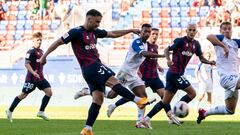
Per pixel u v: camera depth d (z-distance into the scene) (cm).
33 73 4353
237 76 3138
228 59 3167
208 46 6750
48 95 4494
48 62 7156
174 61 3706
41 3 8638
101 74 2620
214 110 3422
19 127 3688
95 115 2664
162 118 4891
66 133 3173
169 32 8112
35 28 8550
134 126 3772
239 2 8019
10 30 8619
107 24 8081
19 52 7312
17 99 4447
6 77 7319
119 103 4084
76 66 7044
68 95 7075
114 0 8431
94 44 2698
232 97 3259
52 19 8562
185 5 8331
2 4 8869
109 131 3300
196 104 6606
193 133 3116
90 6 8144
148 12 8344
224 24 3170
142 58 3669
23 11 8769
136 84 3703
